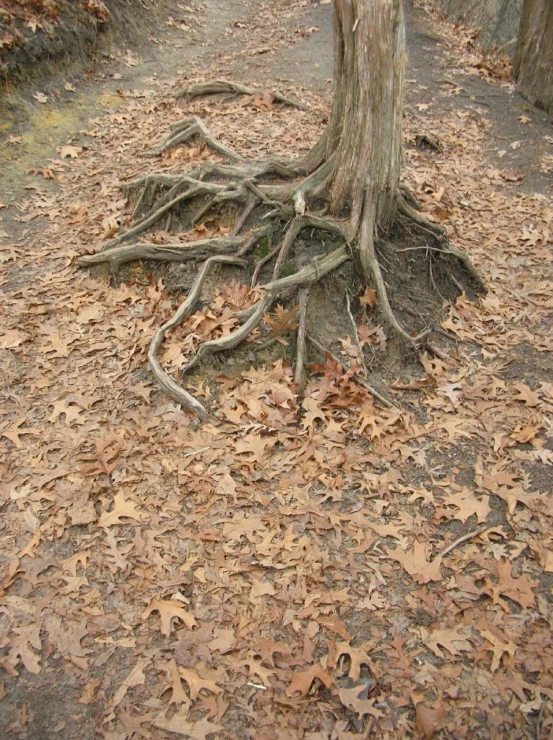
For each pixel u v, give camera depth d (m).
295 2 14.74
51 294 5.89
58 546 3.82
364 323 5.29
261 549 3.81
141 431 4.50
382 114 5.01
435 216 6.98
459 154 8.71
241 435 4.52
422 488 4.25
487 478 4.32
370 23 4.66
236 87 9.52
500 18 13.05
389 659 3.31
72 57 10.07
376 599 3.60
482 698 3.16
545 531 3.98
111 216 6.91
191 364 4.88
